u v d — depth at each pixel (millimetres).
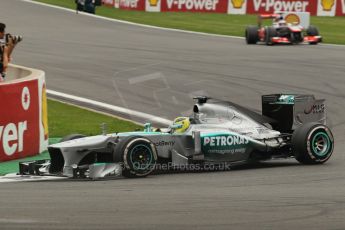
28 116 35594
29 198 24047
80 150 29188
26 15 112500
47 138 37750
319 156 31594
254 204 22672
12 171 31594
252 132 31812
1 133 33906
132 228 19438
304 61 70125
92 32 97438
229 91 55188
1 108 33781
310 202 22953
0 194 25078
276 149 32031
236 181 27797
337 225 19719
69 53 77312
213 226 19656
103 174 28406
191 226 19656
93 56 75062
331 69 64812
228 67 66562
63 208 22125
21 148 35125
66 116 46781
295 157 31891
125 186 26672
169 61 70875
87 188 26219
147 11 127062
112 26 105250
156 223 20000
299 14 95312
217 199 23594
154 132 30641
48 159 31797
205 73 63219
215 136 30750
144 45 84438
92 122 44906
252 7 126750
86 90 56562
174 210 21781
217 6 127500
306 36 88312
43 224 19891
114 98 53188
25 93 35312
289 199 23500
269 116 33438
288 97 32875
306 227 19516
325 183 26953
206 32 101625
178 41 89125
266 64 68375
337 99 51938
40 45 83625
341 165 31531
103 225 19766
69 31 97875
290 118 32719
